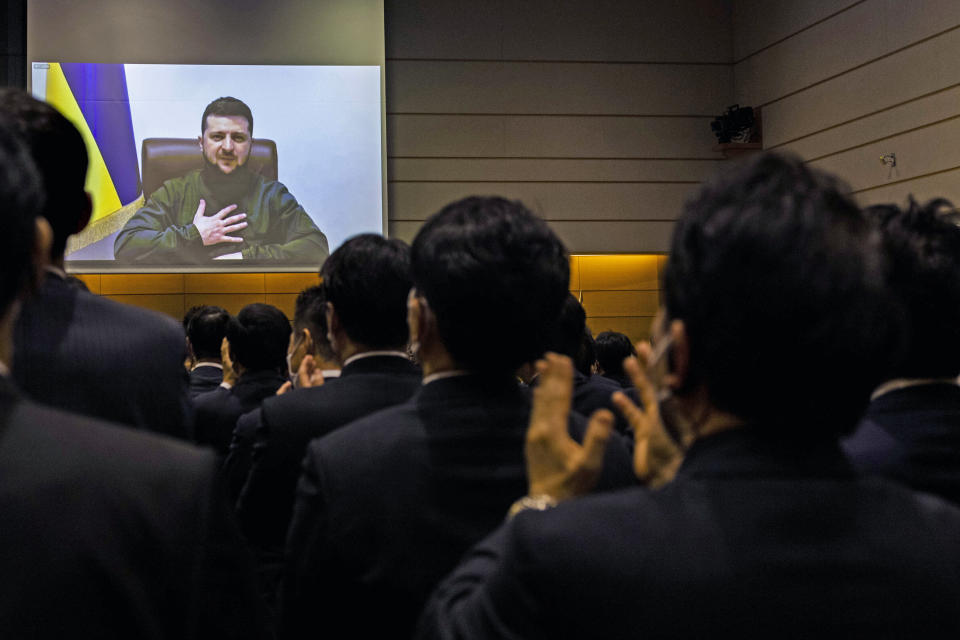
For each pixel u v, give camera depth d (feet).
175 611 2.32
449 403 4.10
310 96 32.01
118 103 31.24
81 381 3.87
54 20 31.09
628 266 34.65
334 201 31.99
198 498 2.40
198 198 31.37
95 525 2.20
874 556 2.27
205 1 31.73
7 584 2.09
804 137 31.37
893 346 2.49
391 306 5.53
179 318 33.76
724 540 2.27
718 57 34.94
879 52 27.94
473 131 33.47
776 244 2.34
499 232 4.04
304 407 5.68
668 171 34.40
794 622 2.19
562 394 3.00
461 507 3.91
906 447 3.94
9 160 2.38
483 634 2.39
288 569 4.14
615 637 2.21
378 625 3.85
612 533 2.31
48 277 4.03
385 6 33.22
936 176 25.91
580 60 34.09
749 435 2.45
